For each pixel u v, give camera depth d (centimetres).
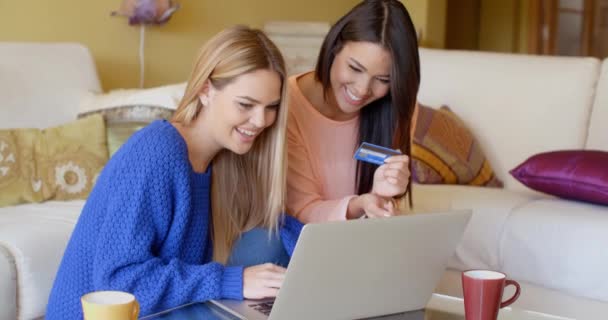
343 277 141
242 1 461
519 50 685
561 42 668
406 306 157
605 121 306
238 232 175
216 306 152
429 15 500
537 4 667
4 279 227
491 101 330
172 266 152
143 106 318
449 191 286
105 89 409
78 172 302
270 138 172
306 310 141
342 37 188
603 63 314
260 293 152
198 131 167
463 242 273
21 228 243
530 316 159
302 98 201
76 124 311
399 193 179
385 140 201
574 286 248
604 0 673
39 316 237
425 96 343
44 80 328
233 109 157
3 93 314
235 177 175
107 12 406
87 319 112
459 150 315
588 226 246
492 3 695
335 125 201
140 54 419
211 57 159
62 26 391
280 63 161
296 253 132
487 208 270
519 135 323
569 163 268
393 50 182
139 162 154
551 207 262
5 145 294
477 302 133
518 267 261
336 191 204
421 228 147
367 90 187
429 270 155
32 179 293
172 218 159
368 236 139
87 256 158
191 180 163
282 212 179
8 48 327
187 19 438
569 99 316
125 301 117
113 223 151
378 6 184
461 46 698
